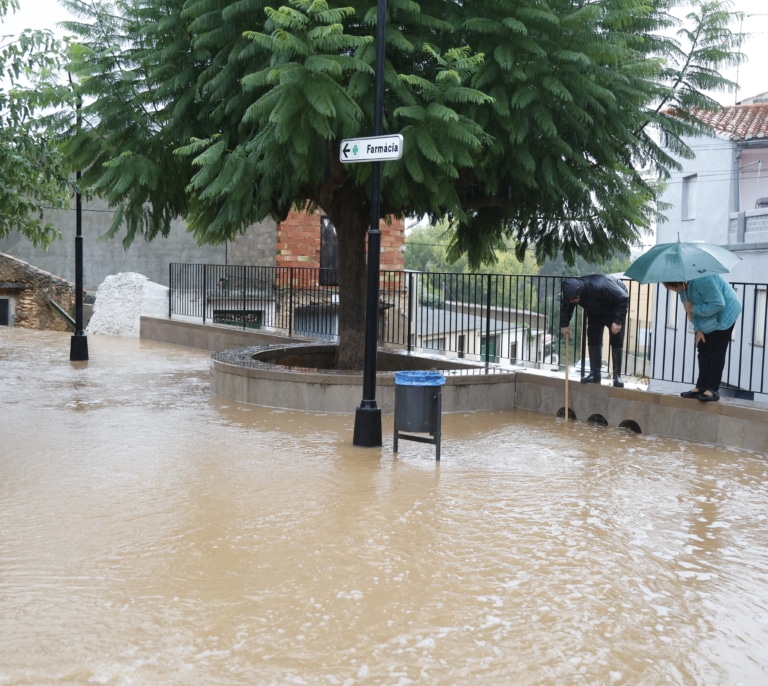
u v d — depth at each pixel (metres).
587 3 10.24
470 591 4.70
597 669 3.80
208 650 3.90
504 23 9.26
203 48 10.30
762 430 8.55
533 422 10.16
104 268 28.28
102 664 3.74
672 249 8.84
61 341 19.56
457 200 9.73
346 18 9.31
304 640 4.03
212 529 5.73
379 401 10.55
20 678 3.60
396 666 3.78
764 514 6.41
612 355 10.05
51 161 10.91
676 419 9.27
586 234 12.35
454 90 8.85
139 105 11.25
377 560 5.17
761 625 4.35
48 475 7.14
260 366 11.36
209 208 11.56
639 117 10.59
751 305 16.48
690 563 5.27
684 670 3.82
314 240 21.84
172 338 19.41
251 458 7.89
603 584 4.86
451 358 12.62
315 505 6.34
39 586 4.66
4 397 11.27
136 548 5.32
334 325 16.84
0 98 10.40
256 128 10.12
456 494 6.74
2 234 11.38
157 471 7.33
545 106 9.81
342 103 8.35
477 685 3.62
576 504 6.53
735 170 24.19
